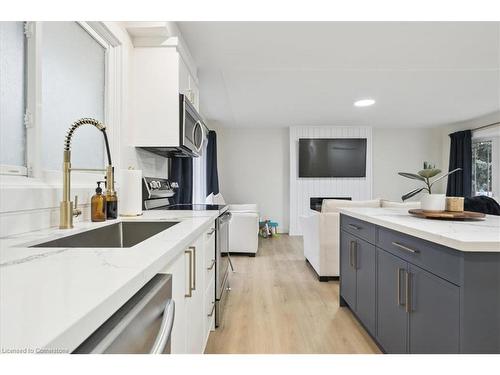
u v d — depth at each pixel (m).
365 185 6.45
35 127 1.26
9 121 1.17
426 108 5.00
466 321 1.02
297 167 6.42
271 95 4.26
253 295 2.77
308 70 3.30
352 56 2.93
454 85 3.84
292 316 2.32
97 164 1.91
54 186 1.33
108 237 1.48
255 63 3.09
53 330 0.39
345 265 2.43
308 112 5.27
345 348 1.85
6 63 1.16
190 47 2.71
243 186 6.57
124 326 0.55
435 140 6.70
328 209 3.35
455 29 2.40
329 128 6.41
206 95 4.27
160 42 2.24
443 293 1.14
